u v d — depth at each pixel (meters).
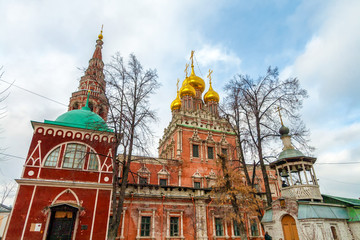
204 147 35.72
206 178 33.09
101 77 29.67
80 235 18.14
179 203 25.36
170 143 38.03
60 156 20.31
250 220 25.86
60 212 18.78
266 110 23.06
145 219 23.66
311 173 21.48
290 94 22.25
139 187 24.38
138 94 20.86
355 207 18.98
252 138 22.98
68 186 19.34
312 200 18.94
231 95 24.06
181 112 41.66
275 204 19.73
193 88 48.12
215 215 26.28
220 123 39.59
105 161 21.31
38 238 17.23
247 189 20.41
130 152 19.08
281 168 22.59
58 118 23.27
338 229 17.42
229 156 34.78
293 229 18.12
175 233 24.23
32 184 18.56
